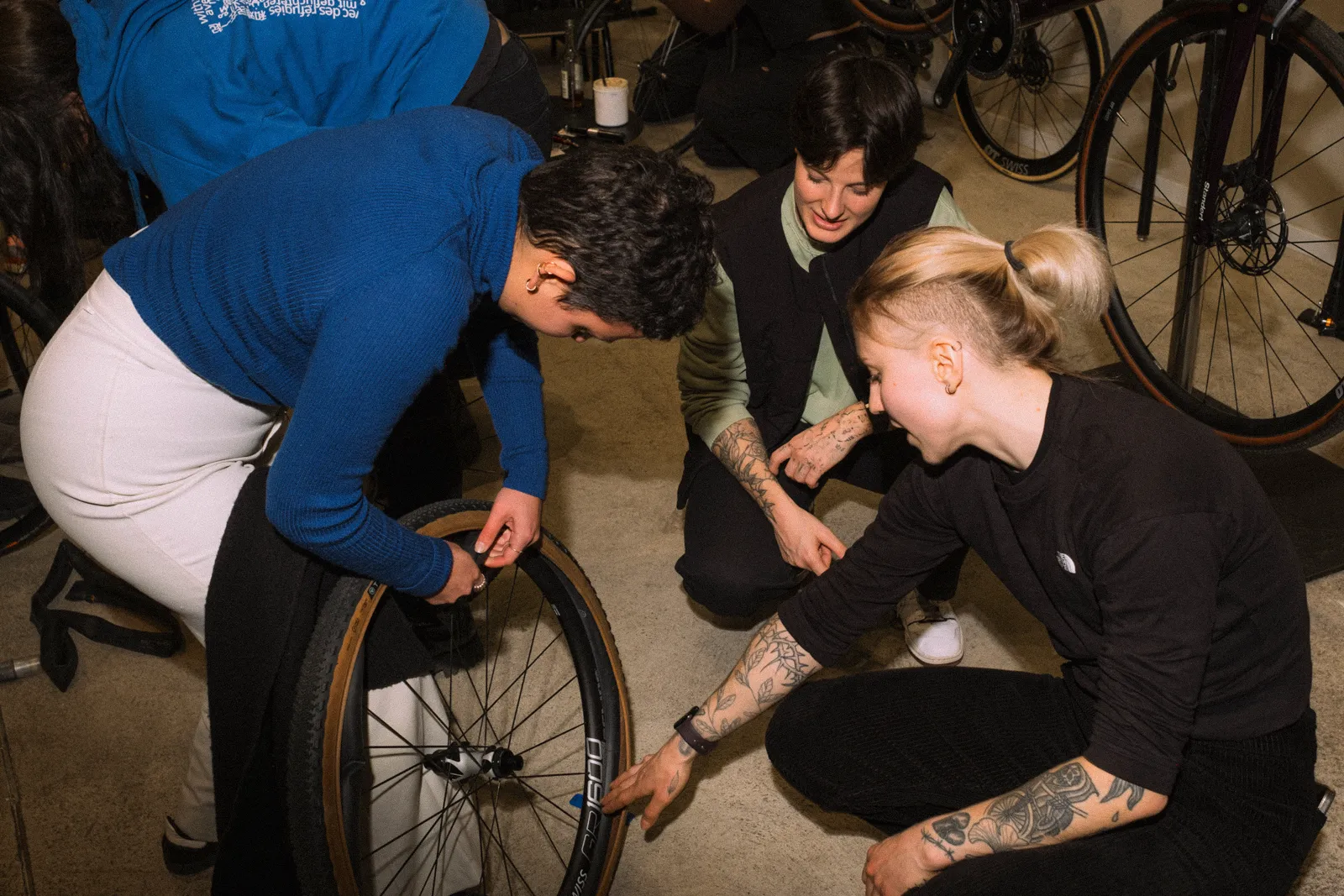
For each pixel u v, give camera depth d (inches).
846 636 55.9
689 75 167.5
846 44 142.3
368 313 42.7
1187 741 45.4
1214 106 89.3
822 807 60.3
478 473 99.2
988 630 83.8
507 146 49.2
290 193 46.3
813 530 69.6
